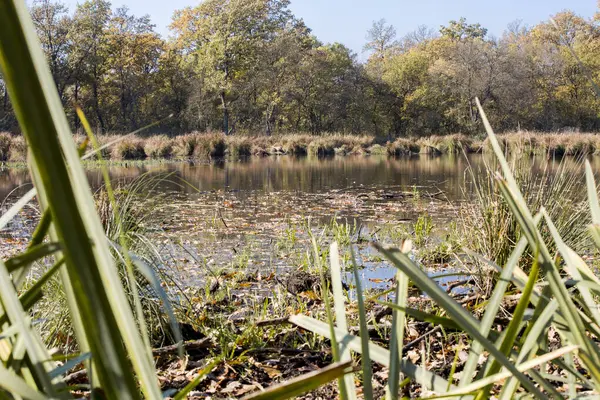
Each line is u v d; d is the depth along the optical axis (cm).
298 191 1141
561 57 4106
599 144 2444
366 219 752
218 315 311
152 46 4594
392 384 64
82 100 4278
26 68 32
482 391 62
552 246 326
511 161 363
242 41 4053
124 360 37
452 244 497
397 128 4809
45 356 51
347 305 332
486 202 356
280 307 338
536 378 59
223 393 229
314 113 4662
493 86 4141
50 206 34
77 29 4078
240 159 2542
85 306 36
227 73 4119
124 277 262
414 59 4628
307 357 265
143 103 4897
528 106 4184
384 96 4675
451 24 6356
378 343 263
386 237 611
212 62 4038
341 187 1227
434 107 4600
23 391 37
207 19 4178
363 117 4631
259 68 4191
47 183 34
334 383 235
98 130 3841
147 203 327
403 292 69
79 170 35
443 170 1788
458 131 4562
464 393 61
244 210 847
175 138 2700
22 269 53
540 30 4597
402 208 861
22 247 476
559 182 353
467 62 4188
